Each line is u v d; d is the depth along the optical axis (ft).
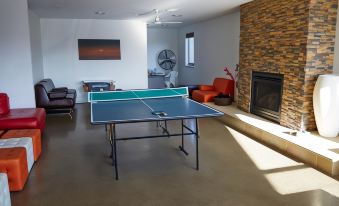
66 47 27.48
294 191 9.66
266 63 17.13
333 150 11.80
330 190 9.70
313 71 14.03
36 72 23.62
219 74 26.76
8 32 16.53
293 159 12.55
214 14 24.12
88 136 16.52
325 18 13.78
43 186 10.18
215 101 22.39
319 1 13.55
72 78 28.12
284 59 15.46
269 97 17.24
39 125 14.75
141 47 29.43
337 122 13.16
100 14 24.17
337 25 13.88
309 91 14.14
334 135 13.47
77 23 27.35
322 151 11.70
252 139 15.62
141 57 29.58
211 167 11.82
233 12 22.97
